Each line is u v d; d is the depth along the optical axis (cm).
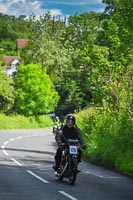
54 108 10288
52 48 11450
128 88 3350
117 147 2859
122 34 2823
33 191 1717
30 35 11800
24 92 9462
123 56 2958
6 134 6700
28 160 3162
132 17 2683
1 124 8525
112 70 3447
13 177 2175
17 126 8756
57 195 1625
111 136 3131
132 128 2836
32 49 11612
